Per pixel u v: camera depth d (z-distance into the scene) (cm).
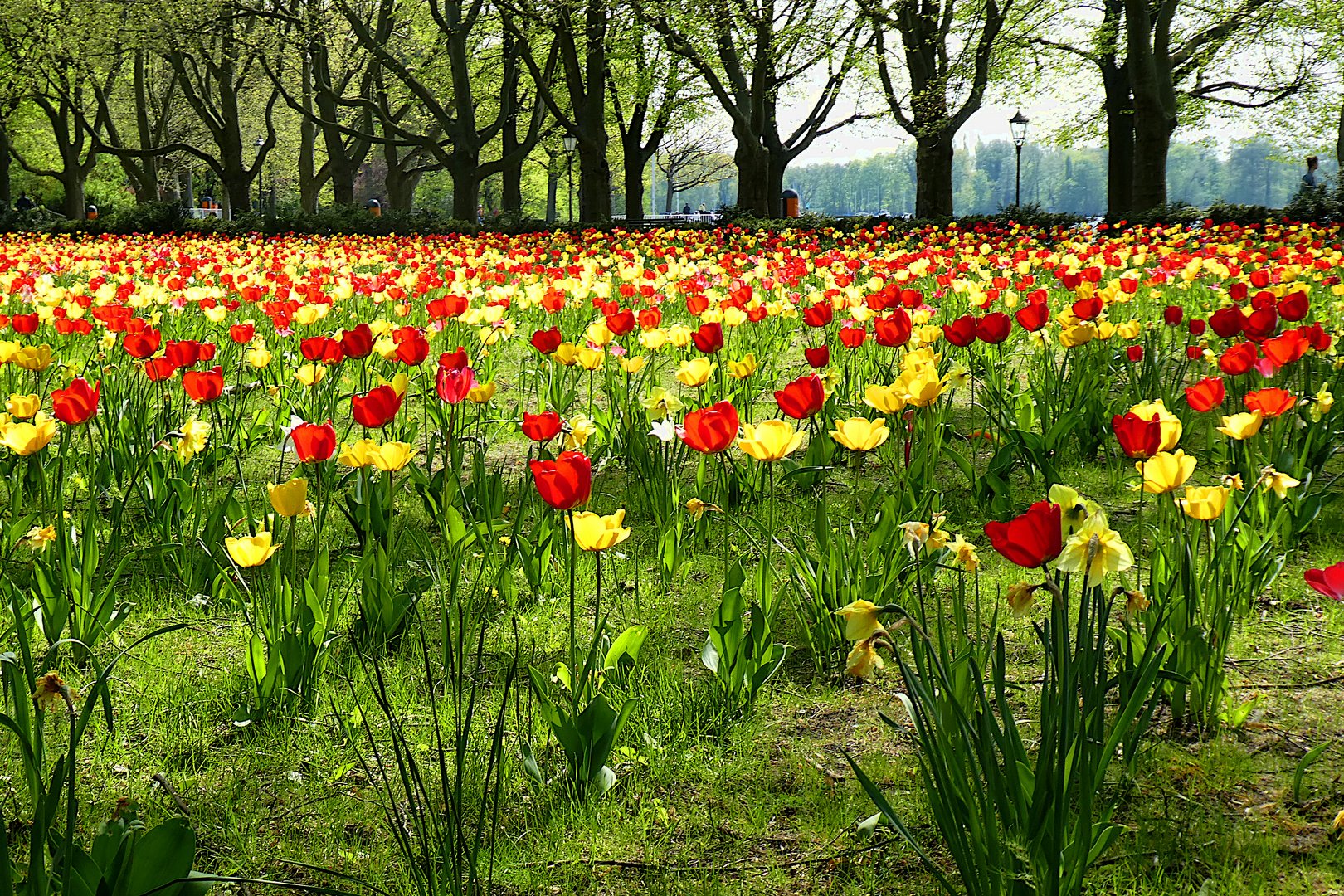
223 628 413
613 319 621
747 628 404
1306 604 419
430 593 445
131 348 561
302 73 4466
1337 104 3822
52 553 398
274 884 217
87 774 315
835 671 378
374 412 413
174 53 4194
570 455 293
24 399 465
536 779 305
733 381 755
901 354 815
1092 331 623
